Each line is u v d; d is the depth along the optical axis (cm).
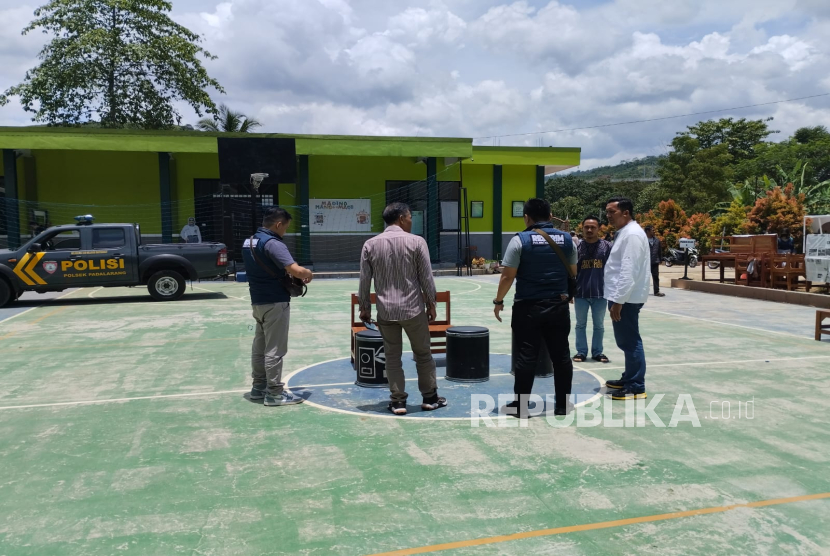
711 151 4484
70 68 2688
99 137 1962
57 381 682
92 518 353
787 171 4791
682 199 4569
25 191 2117
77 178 2147
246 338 941
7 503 374
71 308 1308
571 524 341
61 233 1372
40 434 503
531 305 515
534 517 350
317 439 483
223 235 2050
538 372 679
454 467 423
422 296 534
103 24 2772
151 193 2197
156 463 437
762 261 1543
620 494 379
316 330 1012
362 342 646
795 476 407
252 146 1981
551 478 404
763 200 2372
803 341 902
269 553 312
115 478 411
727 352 822
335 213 2319
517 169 2491
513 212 2492
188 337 951
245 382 673
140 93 2867
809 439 478
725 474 410
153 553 314
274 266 561
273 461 438
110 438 491
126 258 1387
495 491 384
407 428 508
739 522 344
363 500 373
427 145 2167
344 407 570
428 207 2283
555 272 515
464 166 2444
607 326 1063
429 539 326
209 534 333
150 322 1103
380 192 2364
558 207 7350
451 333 661
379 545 320
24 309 1303
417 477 406
